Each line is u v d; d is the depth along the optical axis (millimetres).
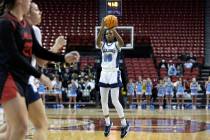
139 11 25297
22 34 3625
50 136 8539
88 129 10016
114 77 7559
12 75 3510
